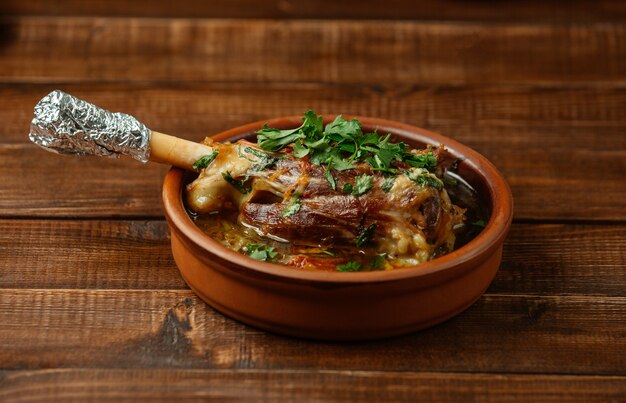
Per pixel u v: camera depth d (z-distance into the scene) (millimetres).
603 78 909
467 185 685
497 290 672
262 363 616
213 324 639
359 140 646
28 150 799
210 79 893
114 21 950
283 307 610
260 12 967
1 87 872
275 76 899
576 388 607
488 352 626
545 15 973
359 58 923
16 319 644
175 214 631
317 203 624
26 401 593
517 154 815
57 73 894
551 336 639
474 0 985
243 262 600
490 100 877
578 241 718
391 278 592
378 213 619
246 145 651
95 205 742
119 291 664
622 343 637
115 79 889
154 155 655
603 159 810
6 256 692
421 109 866
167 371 611
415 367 616
